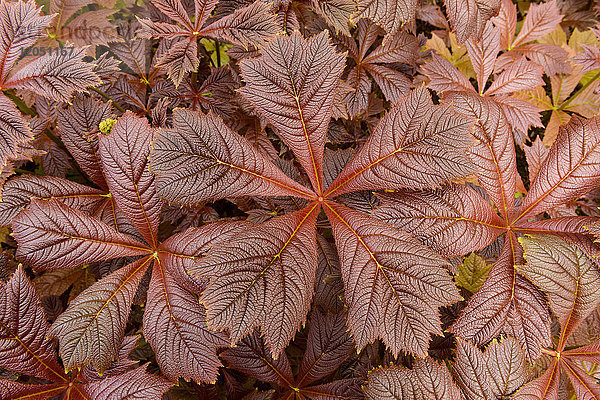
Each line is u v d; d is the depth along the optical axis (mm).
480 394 962
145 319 987
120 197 996
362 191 1024
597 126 989
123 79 1232
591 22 1580
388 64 1265
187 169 938
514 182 1011
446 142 936
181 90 1200
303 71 956
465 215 971
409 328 917
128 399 976
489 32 1234
